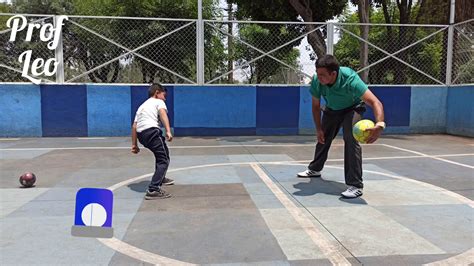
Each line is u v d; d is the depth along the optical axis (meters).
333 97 5.29
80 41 11.61
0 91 11.00
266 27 12.34
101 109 11.39
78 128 11.37
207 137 11.44
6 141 10.41
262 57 11.78
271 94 11.94
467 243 3.72
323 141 6.03
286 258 3.40
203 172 6.70
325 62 4.96
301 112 12.09
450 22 12.59
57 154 8.40
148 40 11.78
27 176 5.70
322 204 4.89
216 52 12.03
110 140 10.68
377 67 12.84
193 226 4.14
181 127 11.66
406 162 7.58
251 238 3.82
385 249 3.58
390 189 5.59
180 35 11.75
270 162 7.62
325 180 6.13
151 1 15.78
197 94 11.65
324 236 3.87
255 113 11.91
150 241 3.75
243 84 11.95
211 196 5.24
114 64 11.72
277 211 4.62
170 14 15.95
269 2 15.40
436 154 8.53
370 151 8.93
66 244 3.68
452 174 6.55
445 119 12.70
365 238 3.82
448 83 12.62
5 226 4.14
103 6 16.53
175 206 4.81
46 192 5.44
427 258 3.41
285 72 12.20
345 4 16.53
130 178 6.25
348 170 5.21
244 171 6.78
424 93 12.53
